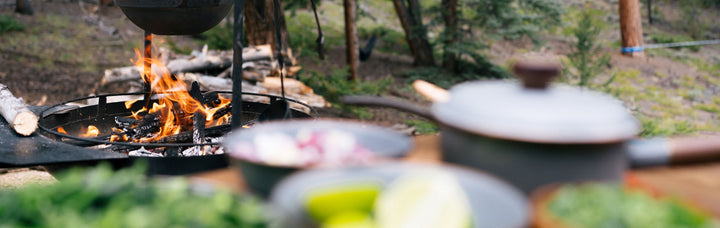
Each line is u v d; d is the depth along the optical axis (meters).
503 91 0.96
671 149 0.98
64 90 6.07
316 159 0.93
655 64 10.57
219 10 2.83
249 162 0.93
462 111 0.95
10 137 2.57
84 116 3.23
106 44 8.16
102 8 10.44
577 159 0.87
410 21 9.20
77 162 2.39
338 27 11.41
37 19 9.12
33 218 0.75
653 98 8.37
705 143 0.98
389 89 7.67
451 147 0.97
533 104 0.90
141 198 0.80
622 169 0.94
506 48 10.91
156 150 3.01
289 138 1.10
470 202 0.81
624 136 0.88
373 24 11.97
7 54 7.17
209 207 0.76
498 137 0.88
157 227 0.71
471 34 8.88
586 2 14.38
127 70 5.42
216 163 2.56
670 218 0.75
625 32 10.96
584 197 0.79
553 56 10.45
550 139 0.86
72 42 8.08
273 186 0.93
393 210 0.71
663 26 13.30
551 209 0.77
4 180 3.64
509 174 0.90
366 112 6.01
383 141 1.09
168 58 5.77
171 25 2.73
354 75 7.47
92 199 0.79
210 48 8.26
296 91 6.01
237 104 2.39
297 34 9.81
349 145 0.97
